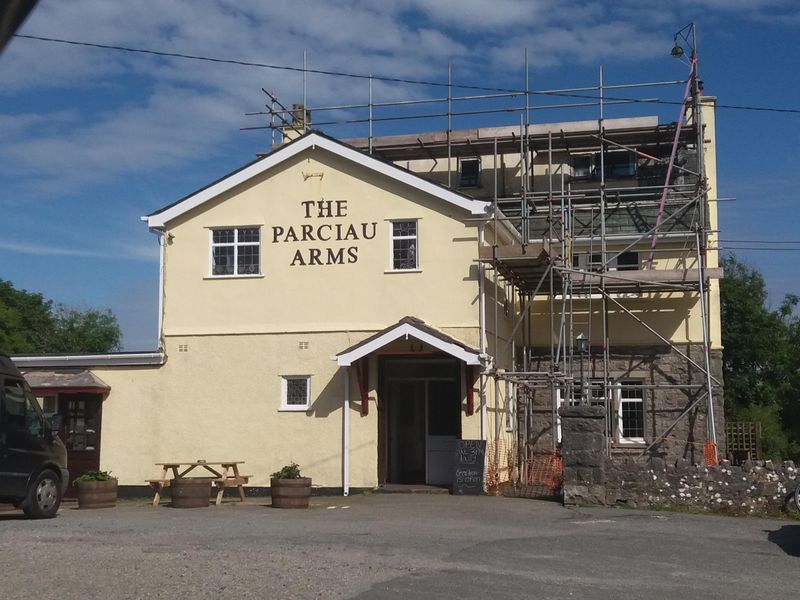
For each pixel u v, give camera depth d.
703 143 26.06
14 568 9.47
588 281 23.67
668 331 25.05
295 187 21.70
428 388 21.16
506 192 29.62
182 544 11.34
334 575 9.10
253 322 21.50
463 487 19.23
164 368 21.75
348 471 20.30
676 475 15.97
